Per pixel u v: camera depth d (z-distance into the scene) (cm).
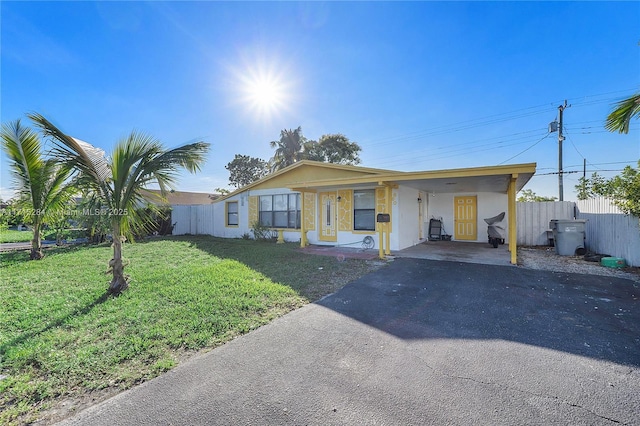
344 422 199
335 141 2606
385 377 253
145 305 435
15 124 764
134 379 254
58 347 309
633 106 500
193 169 561
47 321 378
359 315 404
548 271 666
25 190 845
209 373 262
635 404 214
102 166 503
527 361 277
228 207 1553
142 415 209
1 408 219
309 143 2598
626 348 301
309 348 308
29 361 281
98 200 577
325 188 1077
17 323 370
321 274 642
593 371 258
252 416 206
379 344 316
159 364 276
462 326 363
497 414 205
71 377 257
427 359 283
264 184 1376
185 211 1731
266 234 1332
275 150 2614
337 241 1118
